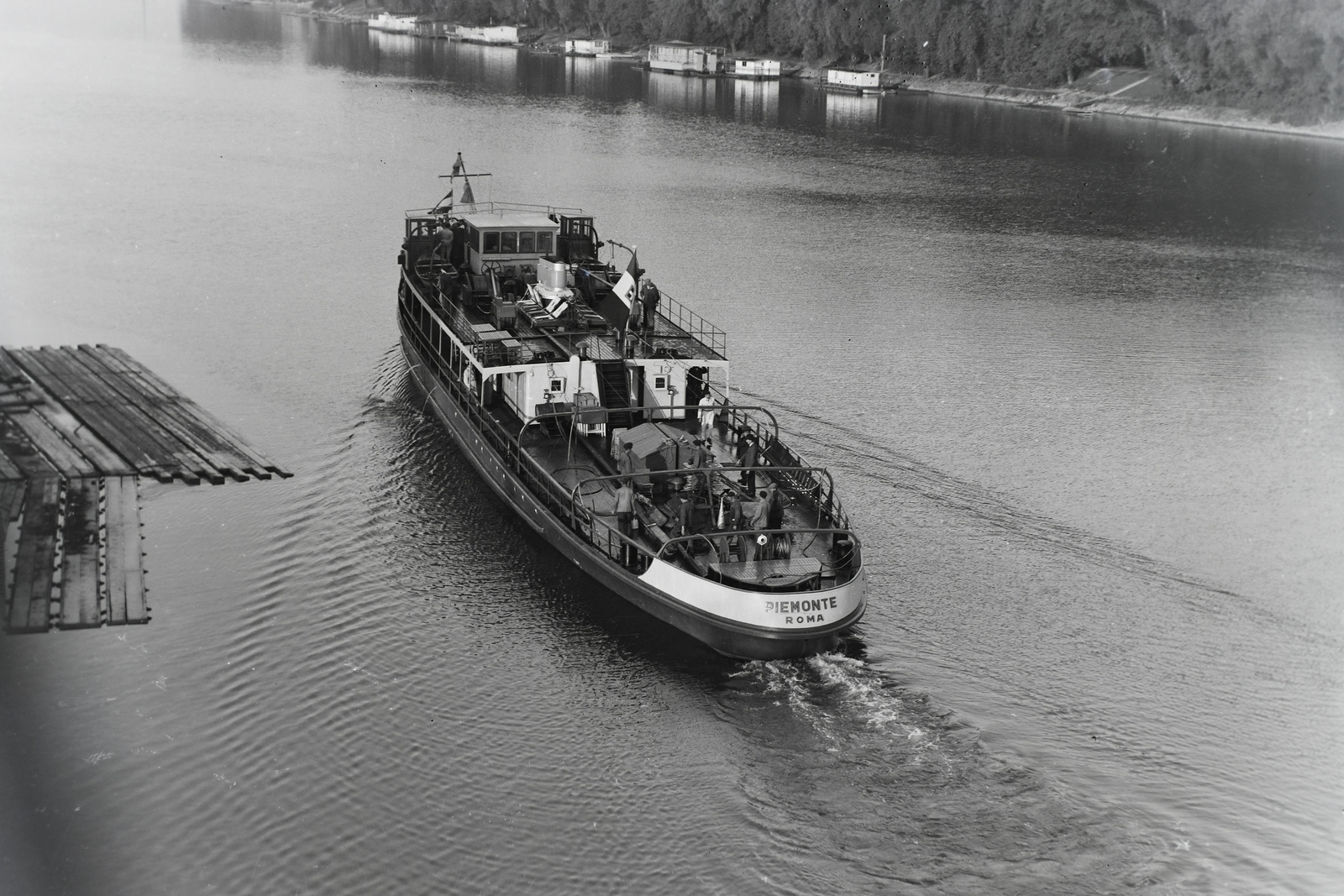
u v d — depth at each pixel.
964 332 85.62
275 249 94.81
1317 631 48.22
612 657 44.19
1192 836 36.22
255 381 67.38
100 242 94.44
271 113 165.50
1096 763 39.44
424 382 65.50
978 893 33.88
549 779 37.97
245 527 51.41
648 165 144.75
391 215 108.12
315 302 82.00
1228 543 55.50
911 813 36.88
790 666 43.69
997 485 60.41
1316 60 193.75
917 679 43.59
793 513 49.50
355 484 56.09
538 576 49.19
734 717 41.12
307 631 44.62
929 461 62.72
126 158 127.50
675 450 50.38
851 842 35.66
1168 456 65.25
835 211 125.38
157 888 33.06
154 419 60.69
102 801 35.84
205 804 36.03
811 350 79.31
